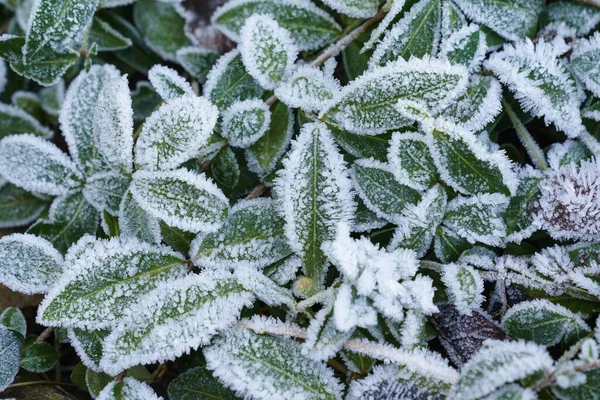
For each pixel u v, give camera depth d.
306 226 0.29
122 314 0.29
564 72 0.31
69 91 0.32
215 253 0.29
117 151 0.29
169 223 0.29
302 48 0.32
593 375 0.27
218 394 0.30
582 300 0.29
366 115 0.30
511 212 0.30
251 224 0.30
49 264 0.30
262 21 0.30
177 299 0.28
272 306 0.30
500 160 0.29
